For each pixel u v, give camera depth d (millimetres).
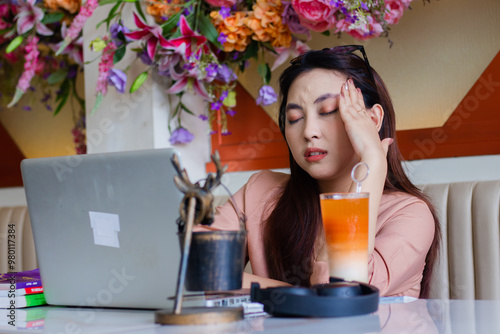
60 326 836
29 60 2326
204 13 2168
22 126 3076
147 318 873
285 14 1973
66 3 2262
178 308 778
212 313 777
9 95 3084
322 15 1879
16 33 2414
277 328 728
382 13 1892
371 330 708
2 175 3100
